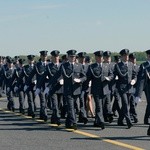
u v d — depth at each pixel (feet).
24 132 39.73
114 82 41.75
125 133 38.81
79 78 40.40
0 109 60.23
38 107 62.95
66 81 40.45
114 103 49.80
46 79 45.83
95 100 40.75
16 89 54.39
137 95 36.60
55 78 41.45
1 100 76.38
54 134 38.47
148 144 33.47
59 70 40.98
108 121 46.11
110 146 32.71
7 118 49.85
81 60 47.88
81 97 44.70
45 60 48.57
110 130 40.55
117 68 41.14
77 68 40.37
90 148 31.99
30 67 52.85
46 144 33.76
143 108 62.08
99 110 40.81
